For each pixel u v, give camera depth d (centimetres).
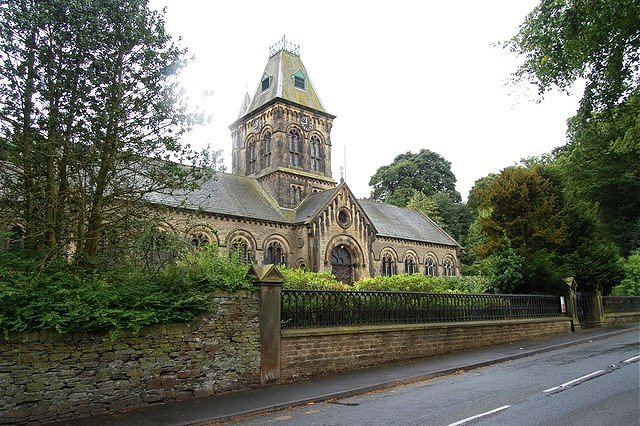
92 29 1077
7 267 917
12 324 852
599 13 1345
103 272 1085
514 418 806
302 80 4512
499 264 2477
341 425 822
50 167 1062
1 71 998
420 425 790
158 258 1202
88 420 893
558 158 4506
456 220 6944
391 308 1572
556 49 1486
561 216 2784
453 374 1363
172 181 1202
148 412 948
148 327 1025
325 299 1393
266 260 3434
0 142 1006
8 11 1004
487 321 1942
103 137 1092
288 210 3906
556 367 1382
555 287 2536
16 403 853
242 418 928
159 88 1161
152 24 1175
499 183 2895
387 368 1407
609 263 2778
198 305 1085
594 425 744
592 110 1620
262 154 4306
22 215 1070
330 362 1341
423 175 7594
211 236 3142
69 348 920
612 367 1321
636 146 1575
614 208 3853
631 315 3195
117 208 1162
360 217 3856
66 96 1073
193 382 1070
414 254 4741
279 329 1247
